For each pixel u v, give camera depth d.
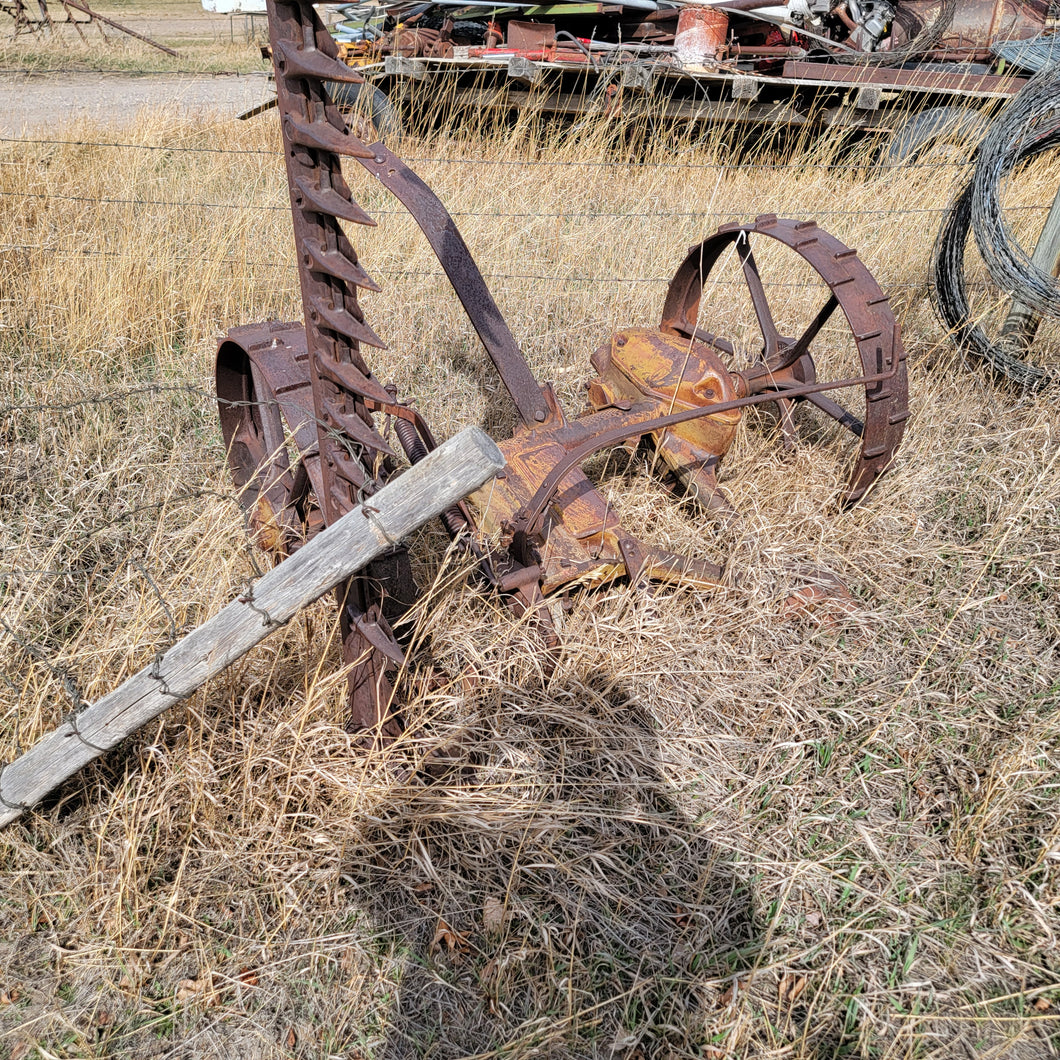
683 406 3.54
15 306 4.93
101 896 2.33
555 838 2.47
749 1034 2.12
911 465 4.06
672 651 3.04
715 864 2.49
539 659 2.88
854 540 3.63
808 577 3.42
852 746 2.83
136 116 8.68
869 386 3.35
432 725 2.74
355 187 6.68
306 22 1.82
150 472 3.91
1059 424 4.33
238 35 19.30
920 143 7.42
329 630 2.87
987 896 2.43
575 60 8.02
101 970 2.21
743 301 5.39
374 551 1.99
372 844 2.43
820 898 2.43
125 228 5.57
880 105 8.10
